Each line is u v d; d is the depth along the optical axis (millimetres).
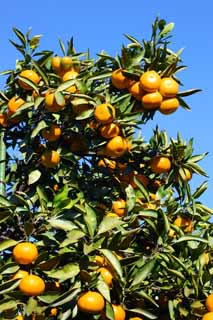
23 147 2652
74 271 2318
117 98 2619
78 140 2707
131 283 2445
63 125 2670
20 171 2742
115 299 2465
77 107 2590
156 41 2711
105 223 2393
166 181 2707
